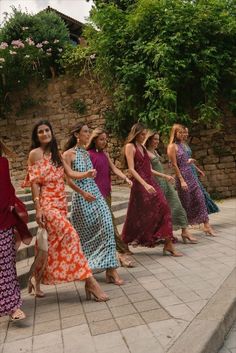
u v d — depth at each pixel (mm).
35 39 12586
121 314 3555
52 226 4078
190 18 10781
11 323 3652
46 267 4098
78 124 4691
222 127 11641
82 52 12062
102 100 12211
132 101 11078
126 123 11789
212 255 5445
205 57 10758
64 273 4016
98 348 2943
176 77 10711
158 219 5516
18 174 12766
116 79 11508
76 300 4125
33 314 3830
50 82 12578
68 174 4309
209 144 11688
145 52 10922
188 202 6699
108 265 4391
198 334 2998
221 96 11555
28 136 12703
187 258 5410
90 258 4480
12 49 12234
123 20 11398
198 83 11172
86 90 12336
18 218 3811
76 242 4035
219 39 11109
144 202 5535
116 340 3041
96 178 5039
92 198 4387
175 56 10789
